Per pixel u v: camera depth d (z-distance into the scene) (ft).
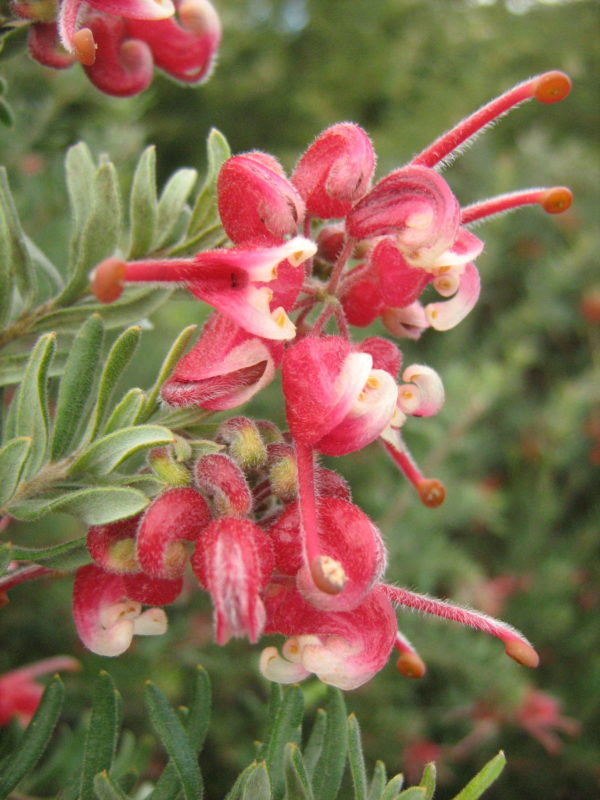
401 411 0.24
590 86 1.63
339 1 1.79
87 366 0.22
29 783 0.34
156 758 0.59
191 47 0.30
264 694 0.65
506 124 1.55
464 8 1.76
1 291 0.27
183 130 1.66
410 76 1.63
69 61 0.28
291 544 0.21
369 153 0.22
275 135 1.73
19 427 0.22
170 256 0.29
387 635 0.21
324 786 0.24
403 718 0.62
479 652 0.62
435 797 0.64
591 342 0.90
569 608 0.71
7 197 0.27
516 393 0.86
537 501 0.75
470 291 0.24
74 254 0.29
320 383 0.21
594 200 0.98
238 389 0.21
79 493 0.20
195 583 0.63
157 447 0.22
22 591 0.58
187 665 0.64
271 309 0.21
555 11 1.73
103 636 0.22
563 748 0.67
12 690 0.41
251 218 0.22
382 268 0.23
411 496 0.66
